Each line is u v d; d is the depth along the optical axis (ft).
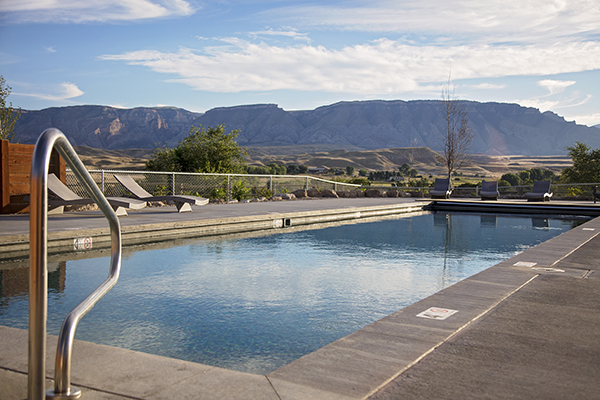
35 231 4.52
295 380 5.93
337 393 5.53
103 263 18.38
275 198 54.80
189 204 35.73
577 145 113.09
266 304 12.98
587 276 12.92
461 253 22.59
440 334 7.91
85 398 5.34
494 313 9.26
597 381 5.95
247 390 5.60
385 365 6.49
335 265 19.04
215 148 58.70
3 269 16.89
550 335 7.88
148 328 10.80
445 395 5.51
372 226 35.45
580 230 24.76
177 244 24.32
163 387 5.67
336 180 86.79
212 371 6.24
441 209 56.80
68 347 5.32
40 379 4.73
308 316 11.90
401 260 20.47
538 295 10.75
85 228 22.58
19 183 31.86
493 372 6.25
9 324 10.71
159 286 14.92
